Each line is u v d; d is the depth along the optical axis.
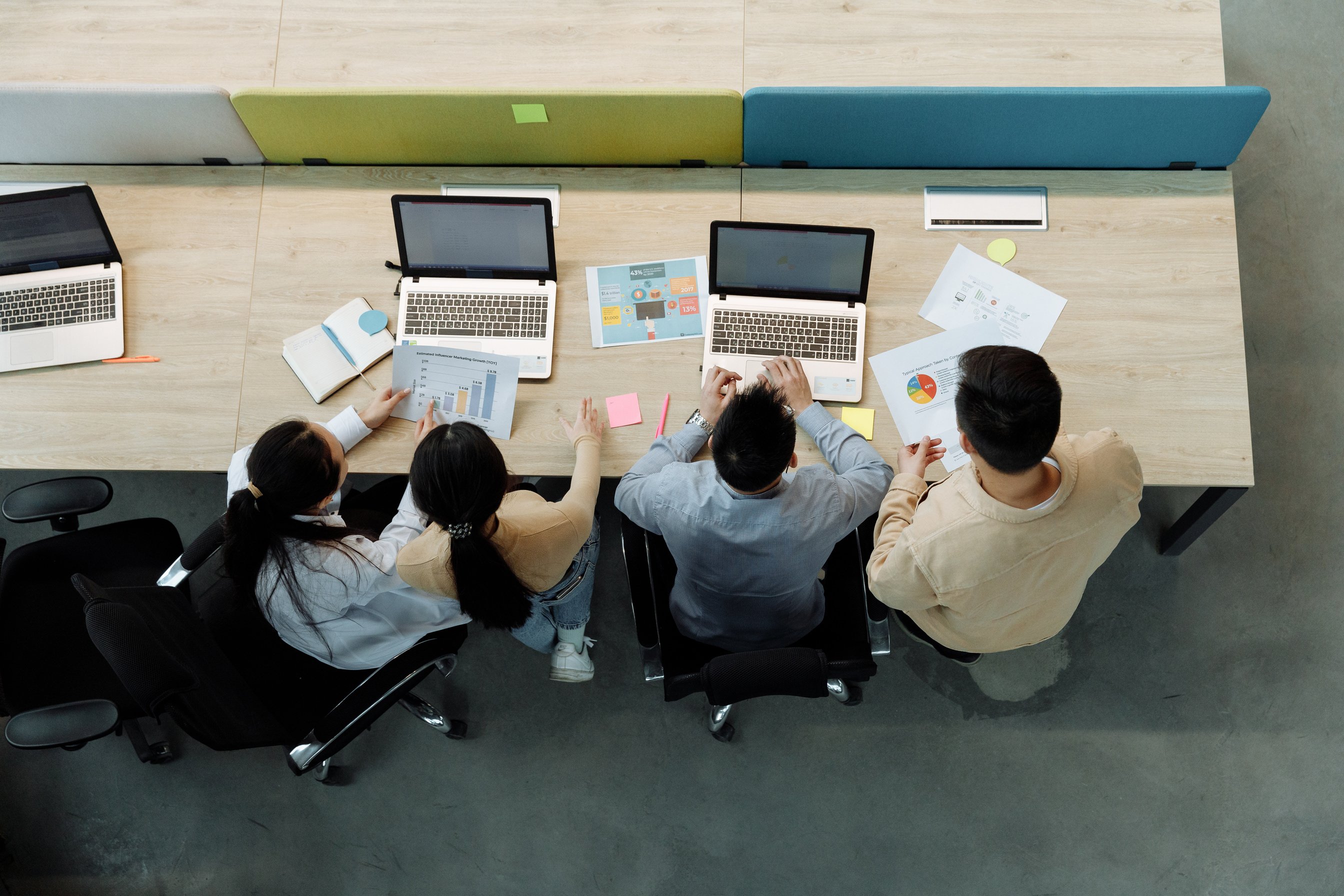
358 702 1.89
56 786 2.49
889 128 2.12
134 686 1.51
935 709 2.51
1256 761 2.43
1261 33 3.11
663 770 2.48
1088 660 2.53
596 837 2.44
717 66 2.28
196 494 2.78
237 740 1.77
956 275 2.15
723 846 2.42
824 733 2.50
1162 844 2.37
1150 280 2.12
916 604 1.59
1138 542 2.63
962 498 1.43
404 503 1.96
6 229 2.11
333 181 2.30
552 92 2.05
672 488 1.67
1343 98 3.02
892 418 2.04
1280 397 2.76
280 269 2.22
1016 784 2.44
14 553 2.13
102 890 2.42
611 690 2.56
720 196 2.25
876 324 2.12
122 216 2.27
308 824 2.46
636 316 2.14
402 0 2.34
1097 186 2.21
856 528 2.04
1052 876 2.36
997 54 2.25
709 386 2.01
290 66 2.31
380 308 2.18
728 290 2.11
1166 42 2.23
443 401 2.07
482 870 2.42
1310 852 2.34
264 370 2.15
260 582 1.73
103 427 2.12
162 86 2.09
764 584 1.72
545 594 2.05
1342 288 2.84
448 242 2.08
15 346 2.15
